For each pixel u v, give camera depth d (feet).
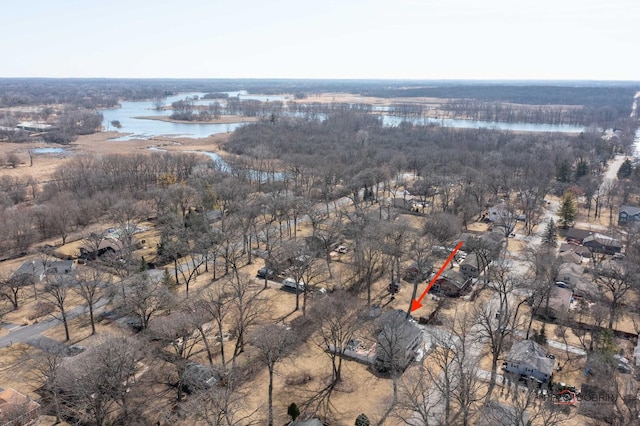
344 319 234.58
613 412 170.30
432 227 348.59
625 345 224.12
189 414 169.68
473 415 171.12
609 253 345.92
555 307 251.19
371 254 297.33
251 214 359.46
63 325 242.37
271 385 175.11
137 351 184.34
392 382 197.88
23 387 191.31
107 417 174.40
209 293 244.83
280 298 276.00
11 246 351.46
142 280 245.24
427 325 245.65
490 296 278.87
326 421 174.40
